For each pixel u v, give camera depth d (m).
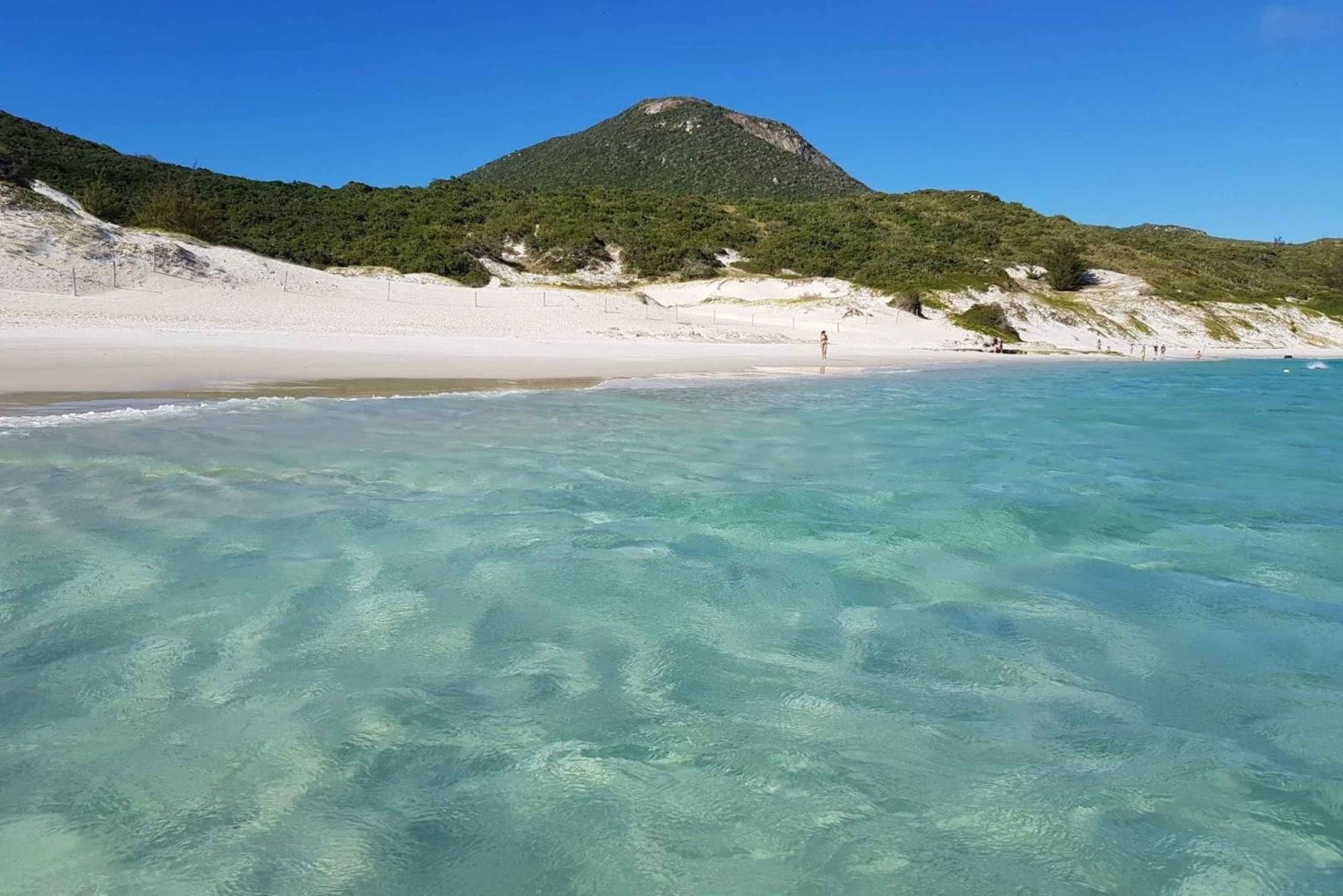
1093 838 3.71
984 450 13.49
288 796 3.86
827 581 6.97
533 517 8.52
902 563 7.48
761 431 14.83
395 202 80.06
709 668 5.33
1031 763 4.32
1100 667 5.48
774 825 3.76
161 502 8.51
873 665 5.44
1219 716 4.86
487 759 4.21
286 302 38.34
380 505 8.77
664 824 3.74
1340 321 78.62
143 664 5.10
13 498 8.45
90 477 9.38
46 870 3.33
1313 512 9.58
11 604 5.88
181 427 12.66
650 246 74.88
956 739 4.54
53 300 31.39
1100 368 42.06
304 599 6.19
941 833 3.73
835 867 3.49
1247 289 87.25
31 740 4.24
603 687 5.02
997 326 59.44
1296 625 6.22
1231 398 24.83
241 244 60.09
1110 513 9.40
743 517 8.80
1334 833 3.77
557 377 23.91
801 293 63.03
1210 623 6.25
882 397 21.86
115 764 4.07
